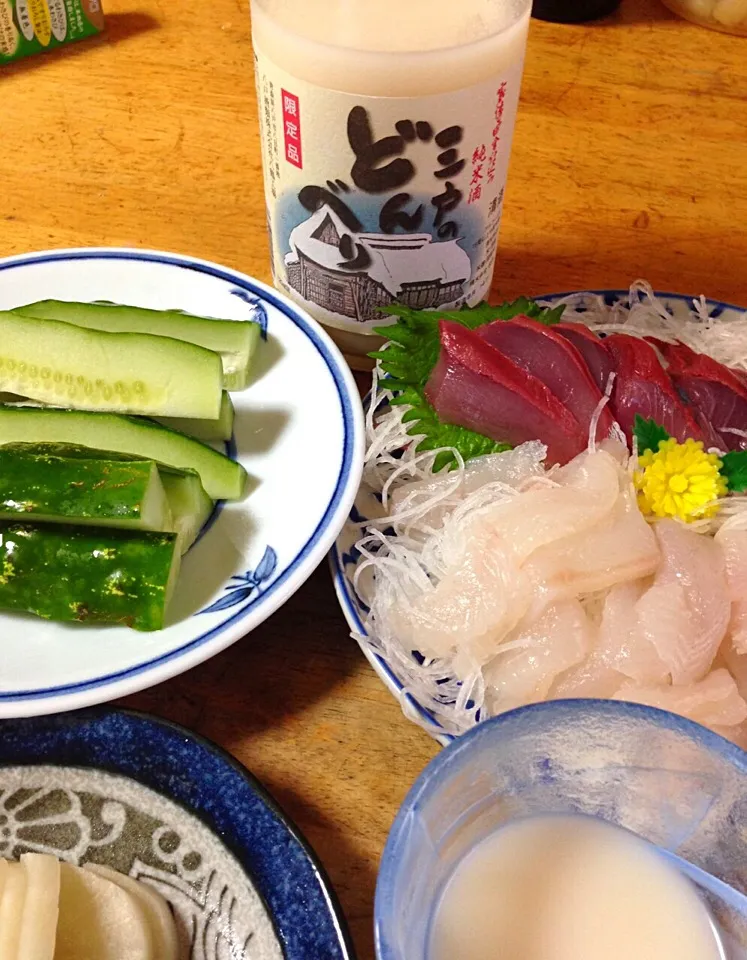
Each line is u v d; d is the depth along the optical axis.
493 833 0.19
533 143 0.44
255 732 0.25
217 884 0.21
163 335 0.31
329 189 0.28
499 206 0.31
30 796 0.22
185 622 0.24
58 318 0.32
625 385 0.28
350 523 0.29
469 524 0.27
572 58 0.49
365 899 0.22
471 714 0.24
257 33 0.27
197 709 0.25
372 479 0.31
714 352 0.33
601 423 0.28
